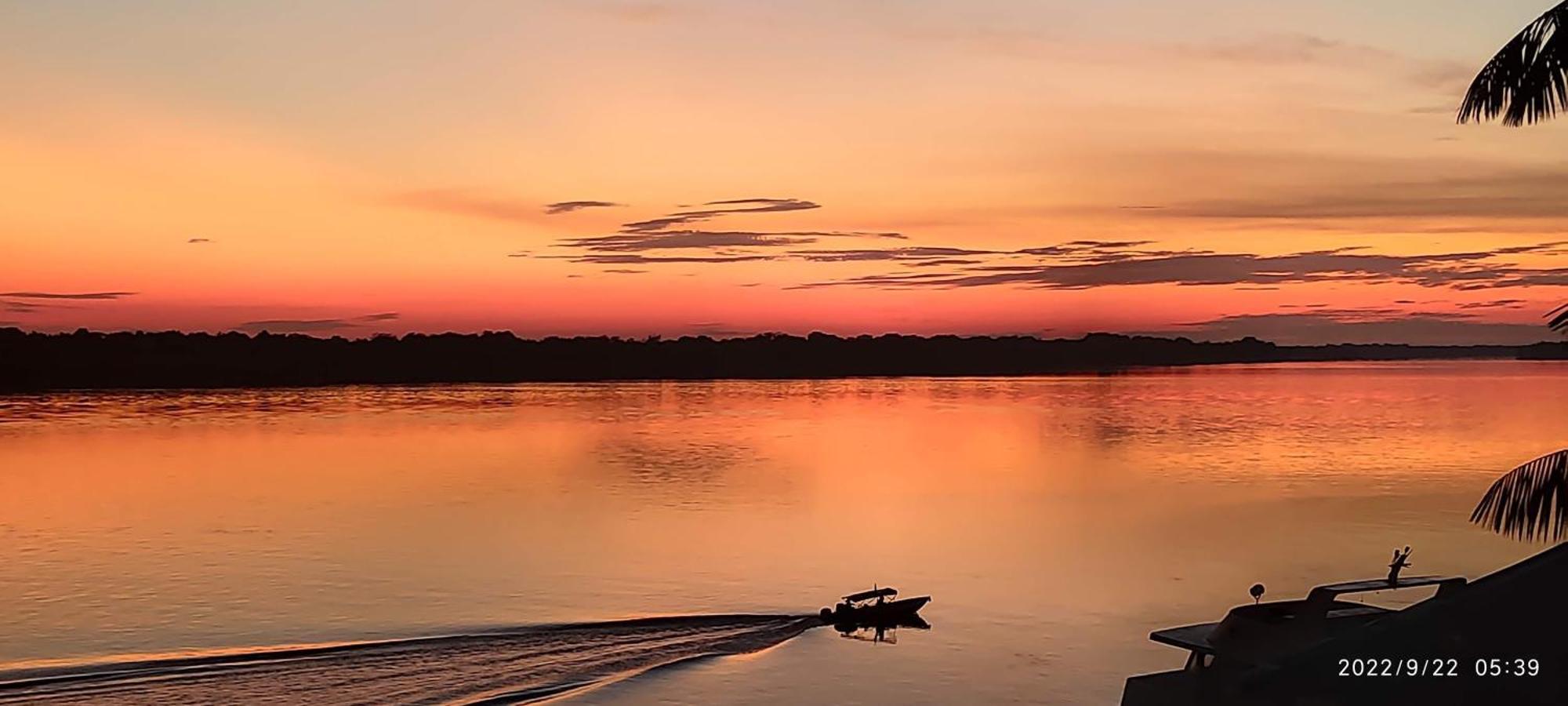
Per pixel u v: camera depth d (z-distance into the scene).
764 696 25.48
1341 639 15.45
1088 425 117.94
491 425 116.31
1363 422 115.56
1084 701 25.58
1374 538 46.72
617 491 64.69
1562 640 13.98
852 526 52.16
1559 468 14.34
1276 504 57.81
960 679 27.23
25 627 31.56
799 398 184.75
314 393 182.75
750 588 38.19
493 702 24.39
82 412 131.25
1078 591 37.31
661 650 29.41
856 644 30.34
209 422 116.62
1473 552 43.25
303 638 30.27
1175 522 52.41
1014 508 58.44
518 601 35.78
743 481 70.31
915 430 112.31
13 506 58.09
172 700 24.11
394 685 25.52
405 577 39.44
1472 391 185.62
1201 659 17.44
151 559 43.09
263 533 49.66
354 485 66.81
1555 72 13.91
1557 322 13.82
